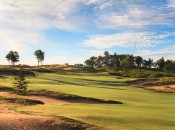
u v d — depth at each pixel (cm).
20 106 3725
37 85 6962
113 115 3041
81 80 9744
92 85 8425
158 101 5509
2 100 4112
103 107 3850
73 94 5478
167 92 7881
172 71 17262
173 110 3922
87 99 4828
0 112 3117
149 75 13875
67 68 15325
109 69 17738
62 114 3016
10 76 9612
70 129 2461
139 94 6669
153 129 2486
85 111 3269
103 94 6012
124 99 5500
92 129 2441
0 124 2411
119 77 12512
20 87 5209
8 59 14950
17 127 2378
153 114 3331
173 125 2695
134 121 2781
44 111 3247
